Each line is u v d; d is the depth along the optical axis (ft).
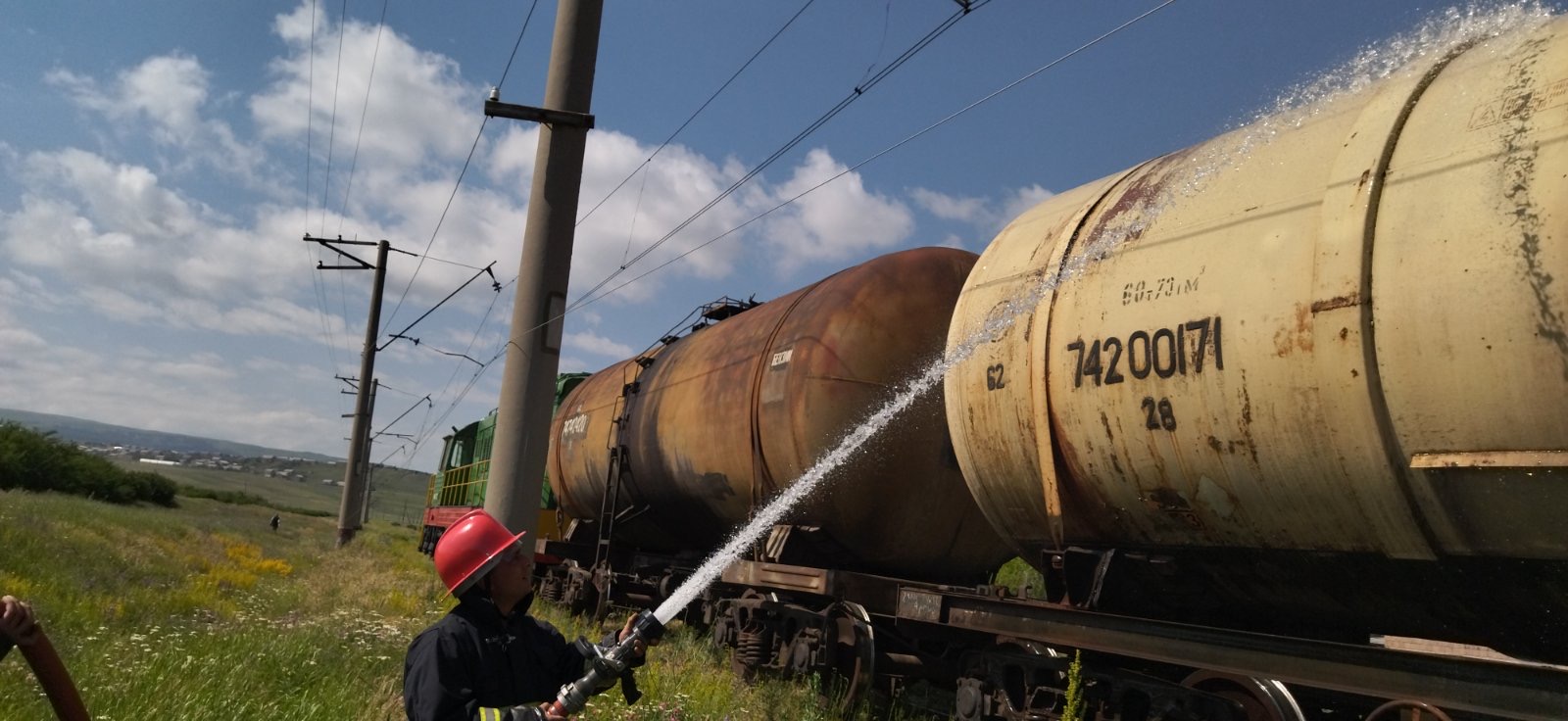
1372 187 14.79
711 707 25.05
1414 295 13.85
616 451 43.60
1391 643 22.47
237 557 76.02
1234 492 16.74
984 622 23.16
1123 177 21.34
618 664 9.06
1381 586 15.93
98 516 74.74
